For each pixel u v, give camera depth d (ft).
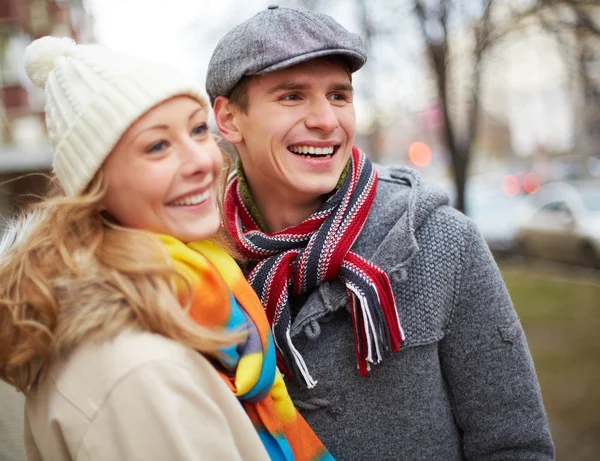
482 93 22.53
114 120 3.44
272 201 5.00
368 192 4.76
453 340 4.77
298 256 4.58
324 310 4.51
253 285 4.58
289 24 4.49
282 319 4.48
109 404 3.20
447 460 4.73
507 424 4.70
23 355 3.42
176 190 3.61
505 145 116.47
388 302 4.40
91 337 3.29
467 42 19.98
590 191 32.68
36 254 3.56
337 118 4.61
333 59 4.54
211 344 3.44
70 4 31.76
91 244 3.48
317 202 4.95
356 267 4.44
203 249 4.10
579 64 21.30
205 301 3.64
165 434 3.15
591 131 75.61
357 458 4.64
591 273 29.17
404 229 4.56
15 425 14.76
